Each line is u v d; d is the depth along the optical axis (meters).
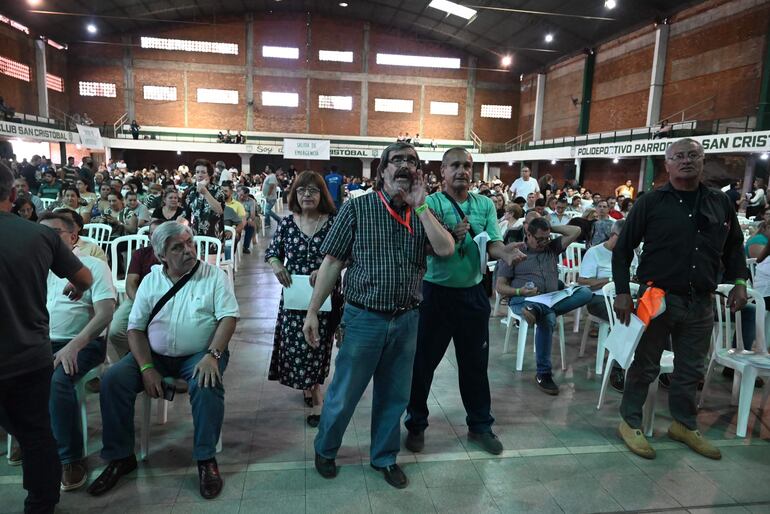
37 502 1.86
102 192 7.23
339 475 2.31
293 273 2.73
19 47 19.27
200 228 4.64
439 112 25.55
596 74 20.36
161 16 21.73
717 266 2.52
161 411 2.74
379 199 2.10
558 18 18.50
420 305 2.49
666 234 2.48
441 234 2.00
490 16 19.78
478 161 25.23
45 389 1.80
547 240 3.63
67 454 2.16
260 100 24.12
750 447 2.66
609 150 16.56
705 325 2.55
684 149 2.39
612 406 3.13
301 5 22.98
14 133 15.23
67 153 20.72
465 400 2.66
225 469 2.34
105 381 2.20
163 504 2.08
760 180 10.87
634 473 2.39
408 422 2.58
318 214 2.80
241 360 3.72
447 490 2.23
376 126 25.11
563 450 2.59
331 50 24.31
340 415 2.20
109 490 2.16
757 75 13.27
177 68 23.33
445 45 25.00
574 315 5.15
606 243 4.00
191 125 23.81
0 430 2.65
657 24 16.64
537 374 3.41
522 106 26.08
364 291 2.10
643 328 2.46
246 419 2.83
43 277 1.75
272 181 9.94
